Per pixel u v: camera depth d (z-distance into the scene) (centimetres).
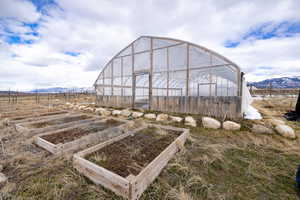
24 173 204
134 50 791
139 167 196
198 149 295
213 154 269
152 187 180
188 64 614
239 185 187
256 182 193
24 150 278
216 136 376
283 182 194
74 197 163
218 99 520
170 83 734
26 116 547
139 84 920
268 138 350
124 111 675
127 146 270
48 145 272
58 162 234
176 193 166
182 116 562
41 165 227
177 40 632
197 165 235
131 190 146
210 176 206
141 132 364
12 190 171
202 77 583
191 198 160
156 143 289
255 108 719
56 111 680
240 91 485
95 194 165
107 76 946
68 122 478
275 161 247
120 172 183
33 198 160
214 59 546
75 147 287
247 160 251
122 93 861
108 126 432
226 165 235
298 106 508
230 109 497
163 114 567
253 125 404
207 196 166
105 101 963
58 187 177
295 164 239
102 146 262
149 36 716
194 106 579
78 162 207
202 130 423
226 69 518
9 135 356
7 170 212
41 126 428
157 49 703
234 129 412
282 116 537
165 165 229
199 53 582
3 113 579
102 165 200
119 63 869
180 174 209
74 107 946
